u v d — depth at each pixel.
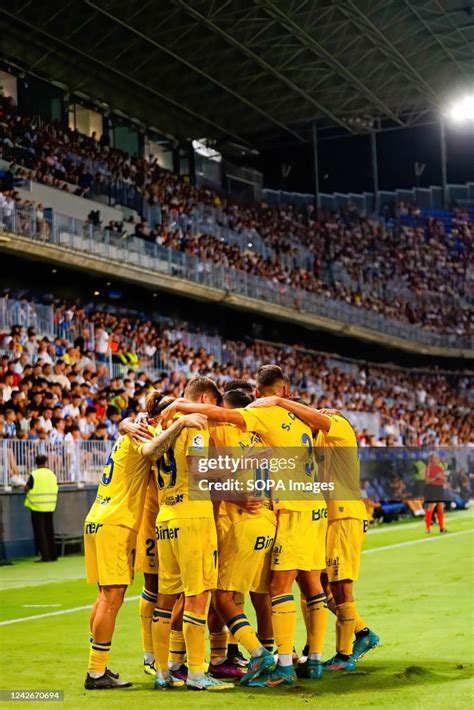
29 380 24.67
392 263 51.72
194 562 8.08
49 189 32.69
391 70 43.88
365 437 33.50
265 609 8.85
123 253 32.03
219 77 40.97
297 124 49.41
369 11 36.81
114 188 36.38
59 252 29.38
